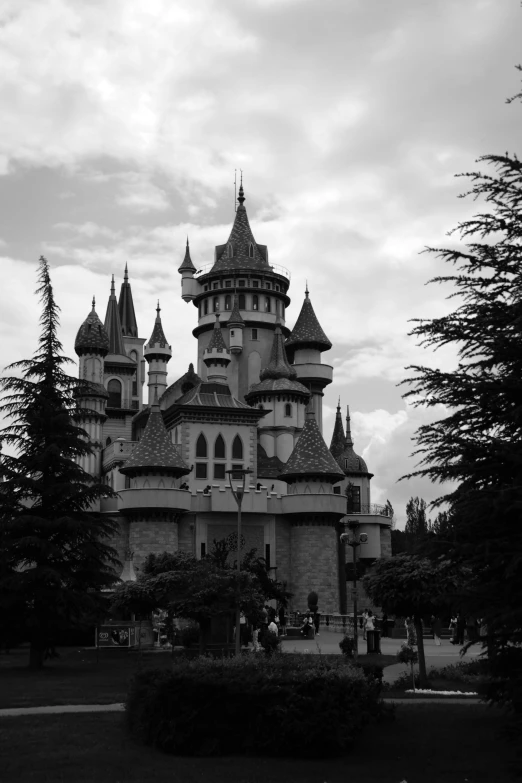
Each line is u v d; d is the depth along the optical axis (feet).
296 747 57.77
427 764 56.18
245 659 64.44
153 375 350.64
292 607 247.91
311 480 252.62
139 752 58.29
